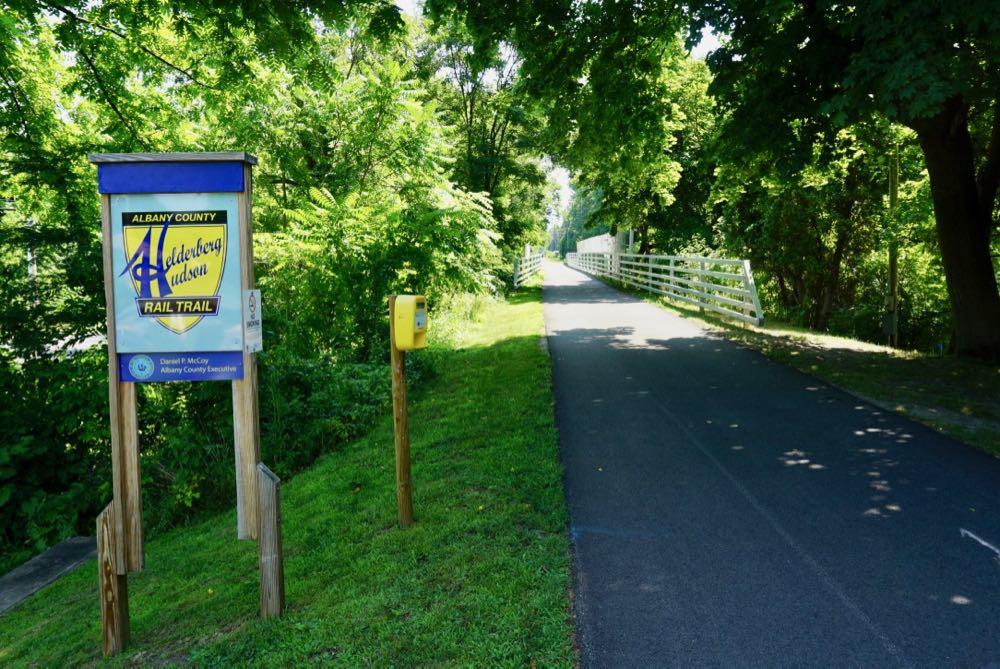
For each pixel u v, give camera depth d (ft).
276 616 12.17
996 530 14.03
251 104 43.73
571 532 14.38
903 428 21.80
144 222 12.14
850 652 9.94
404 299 15.06
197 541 19.13
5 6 24.64
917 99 20.18
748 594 11.66
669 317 54.13
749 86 30.01
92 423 27.55
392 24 22.15
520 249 107.24
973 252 34.94
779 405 25.23
